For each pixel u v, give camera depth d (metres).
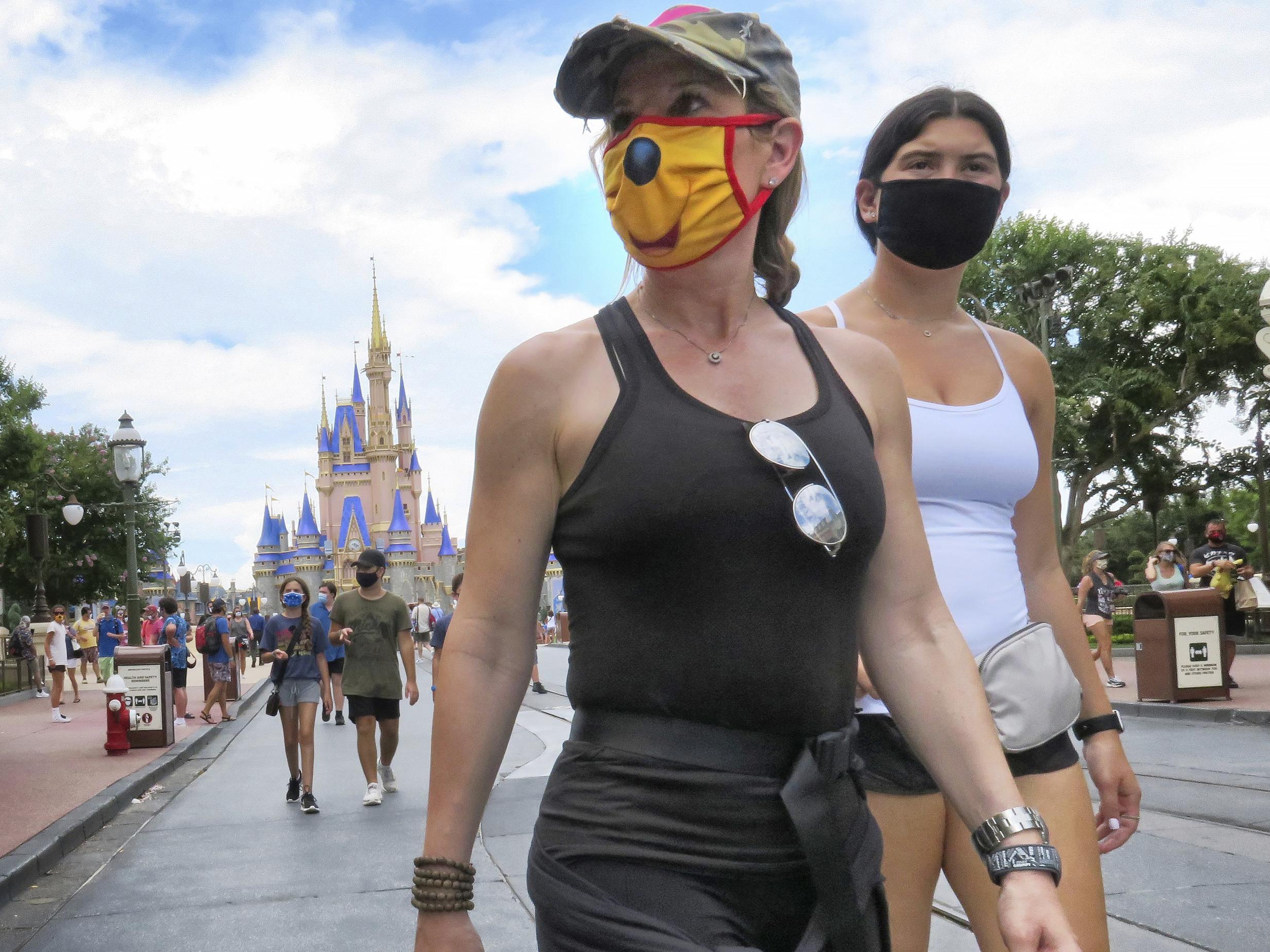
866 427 1.59
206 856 7.82
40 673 30.22
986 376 2.47
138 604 20.38
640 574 1.44
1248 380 39.03
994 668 2.19
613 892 1.41
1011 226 41.47
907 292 2.49
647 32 1.50
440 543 192.62
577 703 1.53
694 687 1.42
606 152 1.59
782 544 1.42
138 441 20.19
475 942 1.52
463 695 1.53
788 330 1.62
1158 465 41.53
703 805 1.41
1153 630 13.86
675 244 1.54
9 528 43.88
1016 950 1.40
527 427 1.52
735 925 1.40
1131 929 4.73
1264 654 21.72
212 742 16.36
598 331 1.56
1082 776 2.22
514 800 8.96
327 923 5.82
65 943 5.70
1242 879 5.46
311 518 189.75
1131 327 39.88
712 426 1.46
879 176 2.49
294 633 9.80
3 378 43.44
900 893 2.17
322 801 10.05
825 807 1.42
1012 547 2.45
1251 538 61.47
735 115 1.54
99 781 11.34
